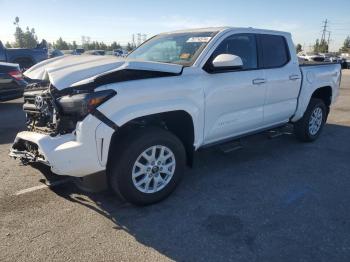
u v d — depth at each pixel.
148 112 3.50
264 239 3.18
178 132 4.15
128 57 4.79
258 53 4.87
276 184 4.38
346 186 4.36
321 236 3.24
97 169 3.38
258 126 5.07
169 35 5.00
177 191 4.14
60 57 4.21
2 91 9.21
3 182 4.32
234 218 3.54
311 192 4.17
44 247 3.01
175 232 3.28
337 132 7.08
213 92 4.13
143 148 3.54
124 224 3.40
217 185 4.32
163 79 3.67
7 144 5.98
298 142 6.23
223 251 3.00
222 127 4.43
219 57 3.96
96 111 3.22
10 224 3.36
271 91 4.99
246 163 5.11
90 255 2.92
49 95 3.54
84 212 3.61
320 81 6.02
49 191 4.08
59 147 3.26
